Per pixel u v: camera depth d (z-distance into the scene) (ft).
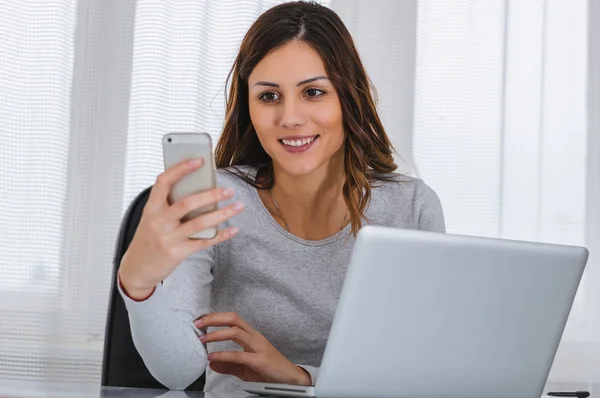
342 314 3.86
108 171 8.59
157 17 8.66
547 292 4.38
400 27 8.79
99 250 8.55
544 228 8.82
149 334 4.52
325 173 6.00
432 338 4.10
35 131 8.57
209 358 4.91
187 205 3.87
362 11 8.77
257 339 4.97
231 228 4.00
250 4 8.65
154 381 5.85
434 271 3.98
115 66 8.64
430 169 8.79
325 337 5.93
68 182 8.56
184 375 4.80
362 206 6.03
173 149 3.89
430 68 8.82
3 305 8.45
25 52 8.62
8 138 8.56
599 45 8.91
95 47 8.63
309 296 5.90
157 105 8.64
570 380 8.61
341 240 6.00
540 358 4.53
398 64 8.77
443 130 8.80
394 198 6.32
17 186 8.55
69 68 8.62
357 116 5.88
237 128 6.20
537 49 8.88
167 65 8.65
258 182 6.12
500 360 4.37
